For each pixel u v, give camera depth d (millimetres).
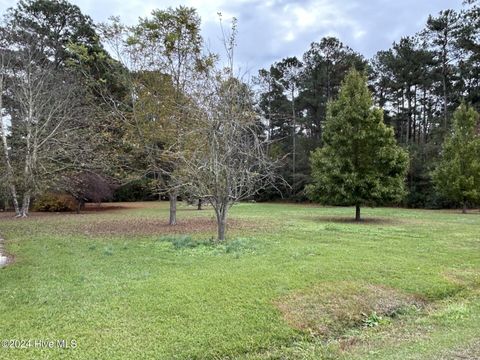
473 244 9109
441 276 6180
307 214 19078
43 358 3266
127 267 6449
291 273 5930
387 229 12062
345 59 32094
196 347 3582
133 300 4676
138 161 15055
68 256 7457
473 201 20453
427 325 4453
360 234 10758
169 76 13055
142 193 34156
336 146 16250
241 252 7707
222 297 4840
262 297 4871
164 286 5246
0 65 18969
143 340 3648
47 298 4750
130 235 10711
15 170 17609
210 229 12125
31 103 17969
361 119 15641
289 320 4324
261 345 3764
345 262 6727
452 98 30781
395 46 31609
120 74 13672
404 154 15672
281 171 31188
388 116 33656
